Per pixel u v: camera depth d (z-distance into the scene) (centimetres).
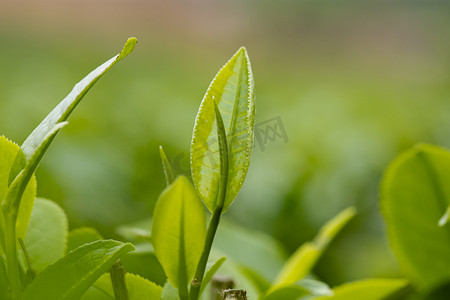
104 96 130
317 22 380
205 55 342
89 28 325
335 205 100
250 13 372
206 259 31
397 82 279
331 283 91
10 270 31
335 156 105
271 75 308
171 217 30
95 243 31
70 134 95
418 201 41
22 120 110
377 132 109
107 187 89
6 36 287
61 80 157
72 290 31
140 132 106
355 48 367
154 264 39
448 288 41
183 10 349
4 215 31
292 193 98
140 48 319
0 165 32
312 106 137
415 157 40
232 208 96
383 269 93
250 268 44
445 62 319
